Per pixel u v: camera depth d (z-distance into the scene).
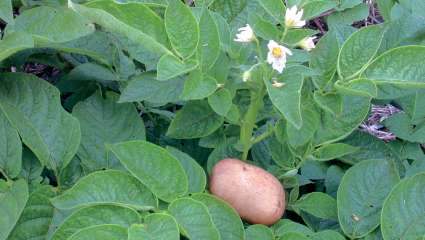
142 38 0.68
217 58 0.71
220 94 0.71
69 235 0.65
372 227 0.74
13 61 0.89
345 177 0.77
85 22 0.72
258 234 0.70
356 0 1.05
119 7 0.68
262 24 0.69
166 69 0.67
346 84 0.70
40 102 0.76
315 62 0.73
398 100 0.94
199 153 0.88
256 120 0.78
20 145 0.72
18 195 0.68
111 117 0.80
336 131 0.77
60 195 0.66
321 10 0.72
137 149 0.68
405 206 0.72
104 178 0.67
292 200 0.79
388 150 0.88
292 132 0.71
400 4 0.98
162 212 0.64
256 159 0.83
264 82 0.67
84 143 0.78
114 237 0.63
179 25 0.68
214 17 0.74
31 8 0.82
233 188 0.72
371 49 0.70
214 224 0.67
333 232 0.73
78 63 0.96
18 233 0.69
